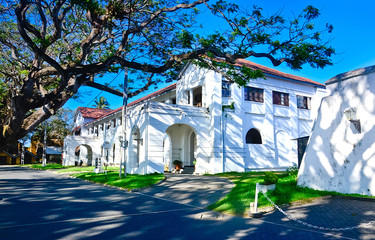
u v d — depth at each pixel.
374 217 7.20
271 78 24.97
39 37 10.48
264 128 24.05
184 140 24.88
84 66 10.59
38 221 7.10
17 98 10.40
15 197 11.07
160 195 11.91
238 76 11.28
